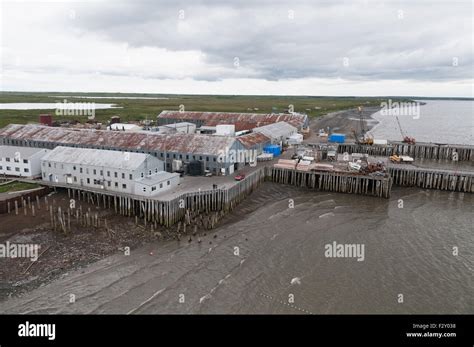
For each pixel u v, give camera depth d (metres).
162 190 61.00
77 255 45.91
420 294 39.31
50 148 84.25
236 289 39.59
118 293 38.50
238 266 44.22
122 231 52.88
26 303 36.75
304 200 69.69
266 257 46.59
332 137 114.69
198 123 133.00
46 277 41.19
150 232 52.97
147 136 81.25
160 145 77.31
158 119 139.62
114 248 48.12
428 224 58.75
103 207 60.62
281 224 57.31
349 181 74.25
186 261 45.25
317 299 38.09
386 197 71.88
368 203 68.75
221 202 61.66
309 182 77.69
